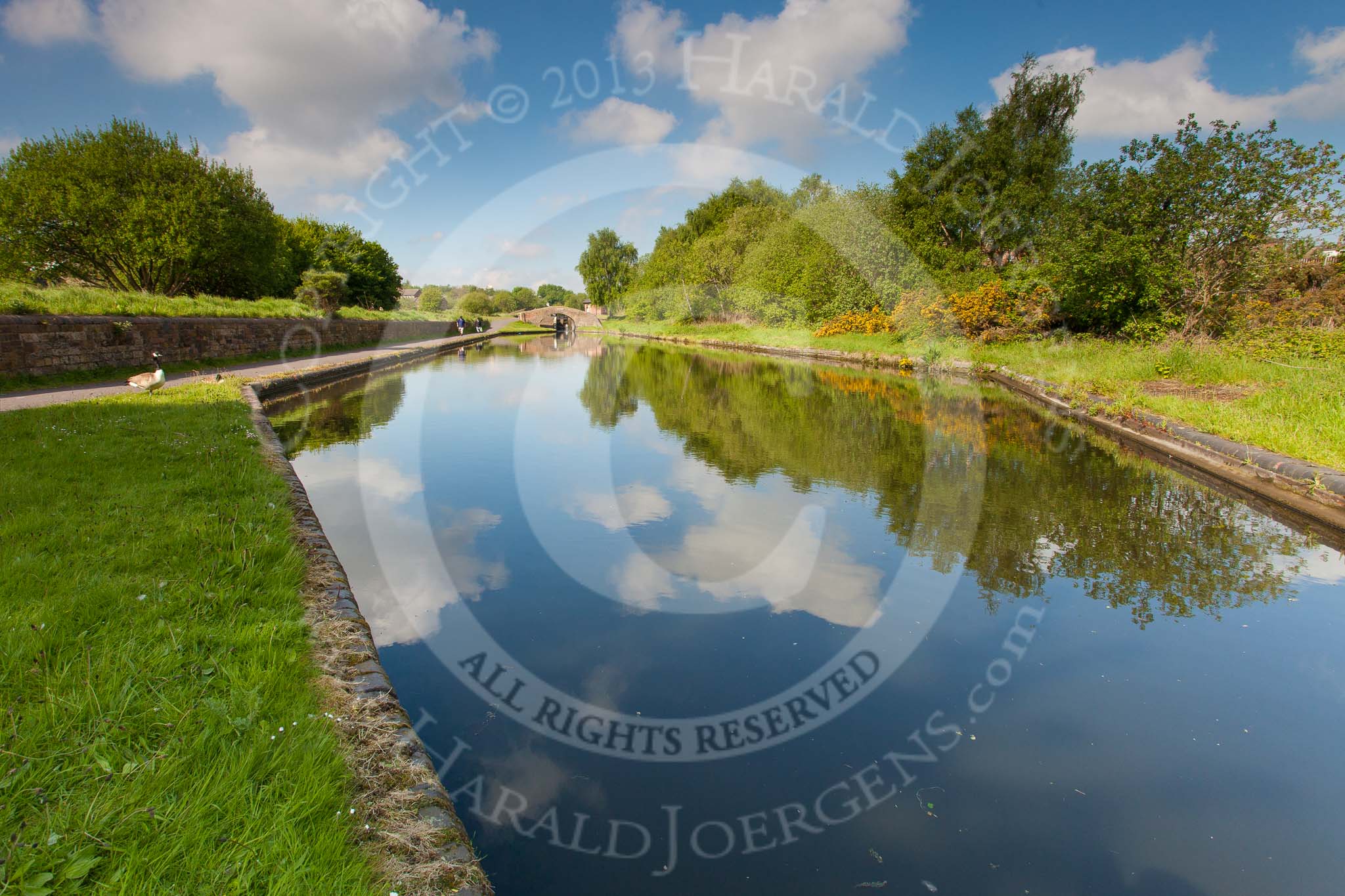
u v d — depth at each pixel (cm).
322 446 859
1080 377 1197
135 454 535
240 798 172
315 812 174
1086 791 246
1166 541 505
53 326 1065
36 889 137
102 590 273
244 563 320
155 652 232
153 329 1326
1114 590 420
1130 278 1326
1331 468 561
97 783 171
